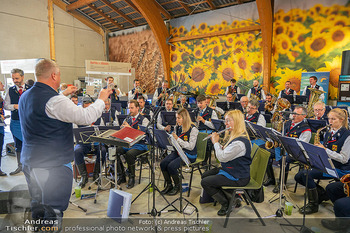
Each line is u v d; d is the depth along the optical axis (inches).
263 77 316.2
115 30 497.4
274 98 224.5
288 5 293.0
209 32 366.0
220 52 359.3
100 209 114.7
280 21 301.1
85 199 124.8
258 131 126.1
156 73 444.1
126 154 136.7
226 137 119.6
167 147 122.7
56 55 449.1
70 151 75.5
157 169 169.2
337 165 108.9
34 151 69.4
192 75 391.5
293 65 298.0
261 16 284.0
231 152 97.8
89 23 490.0
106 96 75.9
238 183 100.5
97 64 350.9
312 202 111.2
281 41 303.4
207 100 213.2
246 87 339.9
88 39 491.5
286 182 145.9
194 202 122.3
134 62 475.5
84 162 142.6
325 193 116.5
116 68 365.4
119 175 145.3
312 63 284.7
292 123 136.3
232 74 351.3
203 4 356.2
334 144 109.1
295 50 294.5
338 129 110.3
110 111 184.5
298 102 227.0
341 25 262.7
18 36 401.7
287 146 99.3
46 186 71.1
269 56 307.4
